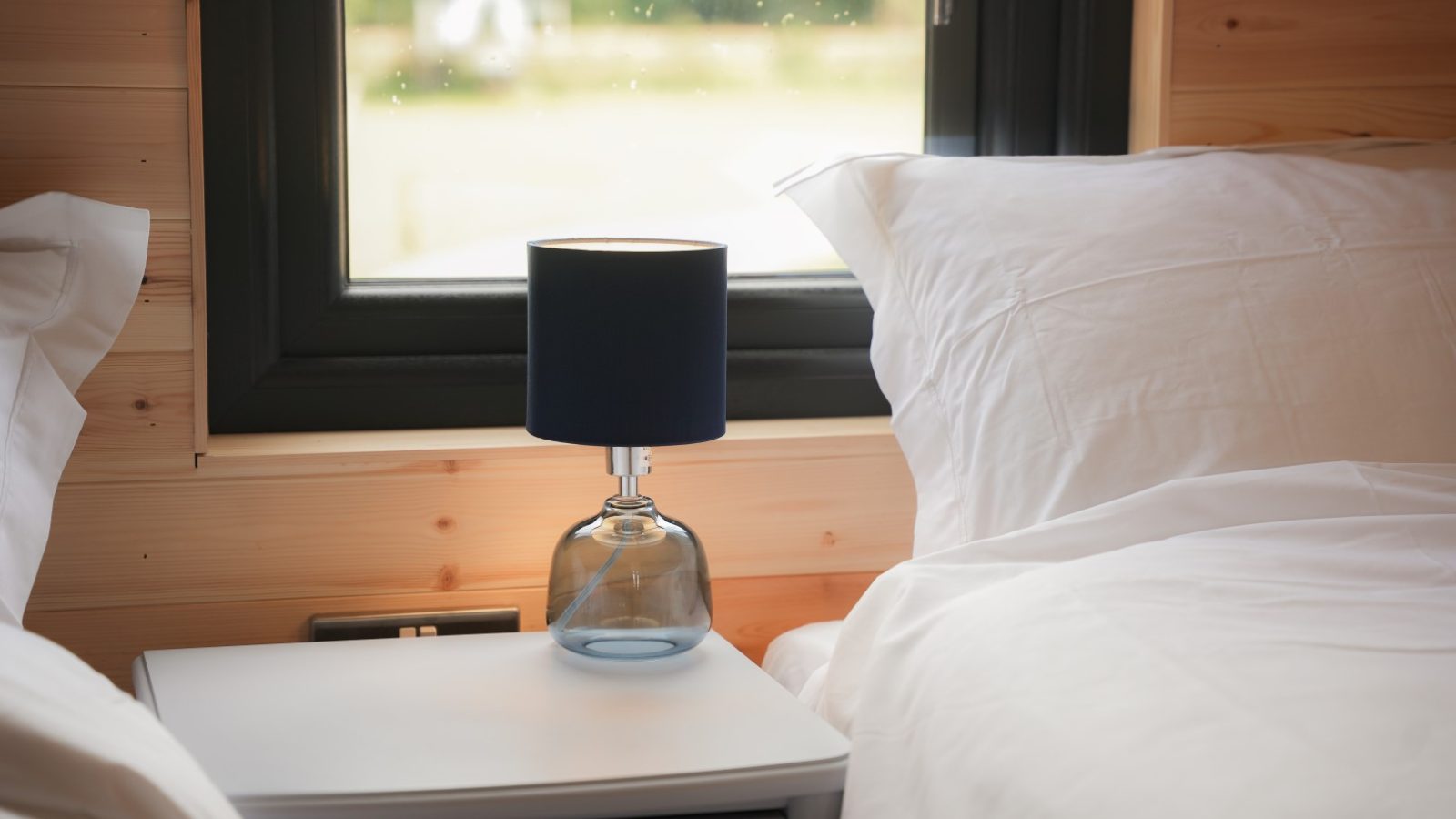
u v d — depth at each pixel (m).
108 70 1.54
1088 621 1.13
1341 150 1.77
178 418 1.59
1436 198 1.54
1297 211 1.52
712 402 1.39
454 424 1.81
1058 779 0.98
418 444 1.68
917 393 1.52
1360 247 1.48
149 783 0.83
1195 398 1.38
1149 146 1.86
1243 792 0.87
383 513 1.64
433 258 1.83
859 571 1.78
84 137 1.55
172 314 1.58
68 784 0.80
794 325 1.91
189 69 1.56
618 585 1.43
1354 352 1.40
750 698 1.34
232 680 1.37
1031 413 1.41
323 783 1.11
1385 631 1.04
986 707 1.10
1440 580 1.15
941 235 1.55
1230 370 1.39
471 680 1.38
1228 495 1.31
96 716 0.86
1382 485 1.29
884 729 1.20
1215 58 1.85
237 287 1.72
